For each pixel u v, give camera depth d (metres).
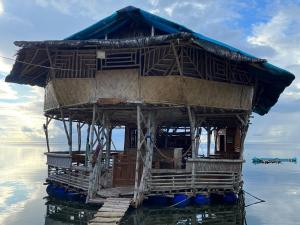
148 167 23.36
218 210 23.47
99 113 24.78
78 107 24.72
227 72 24.97
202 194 23.64
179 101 23.11
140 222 20.17
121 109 24.39
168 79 22.55
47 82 27.62
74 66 23.95
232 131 31.19
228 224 20.20
